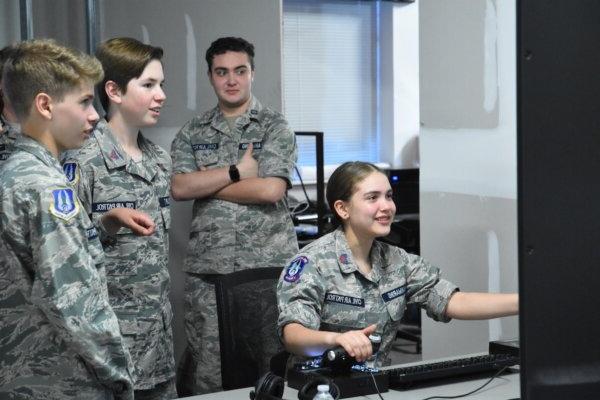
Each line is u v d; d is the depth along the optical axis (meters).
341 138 6.70
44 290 1.64
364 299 2.30
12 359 1.70
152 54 2.71
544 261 0.94
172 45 3.66
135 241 2.67
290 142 3.27
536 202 0.93
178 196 3.23
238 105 3.29
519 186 0.93
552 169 0.93
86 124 1.76
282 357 2.49
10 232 1.65
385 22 6.71
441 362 2.20
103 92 2.70
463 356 2.40
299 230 4.51
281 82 3.78
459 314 2.35
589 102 0.94
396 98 6.75
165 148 3.69
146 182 2.74
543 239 0.94
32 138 1.73
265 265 3.21
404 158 6.84
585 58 0.94
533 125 0.92
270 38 3.76
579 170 0.94
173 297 3.66
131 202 2.68
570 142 0.94
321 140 4.05
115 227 2.43
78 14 3.54
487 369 2.16
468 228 3.26
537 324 0.94
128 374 1.77
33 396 1.71
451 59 3.28
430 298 2.38
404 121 6.80
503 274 3.13
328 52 6.58
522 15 0.90
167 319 2.78
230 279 2.48
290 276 2.26
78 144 1.77
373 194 2.27
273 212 3.25
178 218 3.65
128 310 2.66
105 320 1.71
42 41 1.75
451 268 3.35
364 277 2.31
